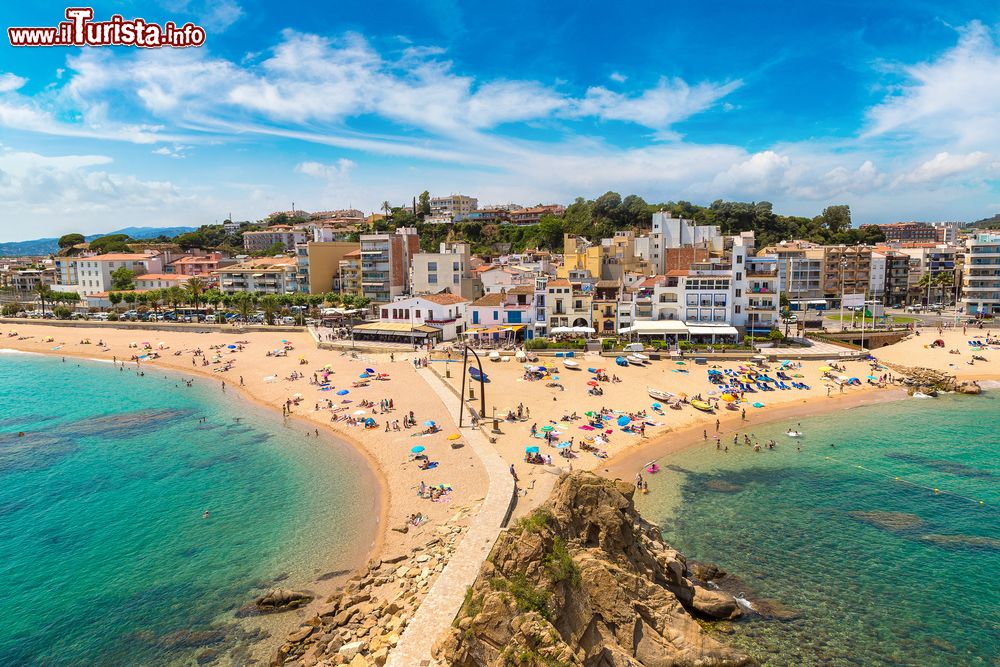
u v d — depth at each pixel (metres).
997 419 74.88
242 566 41.88
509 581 29.52
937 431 70.25
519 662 25.67
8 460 62.94
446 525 44.25
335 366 99.56
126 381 100.44
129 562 42.88
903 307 172.75
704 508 50.03
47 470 60.16
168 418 78.00
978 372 95.31
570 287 115.94
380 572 39.19
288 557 42.81
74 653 33.78
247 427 73.25
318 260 178.62
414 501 49.59
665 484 54.75
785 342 108.62
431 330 113.06
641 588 33.16
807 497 52.22
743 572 40.72
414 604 34.00
